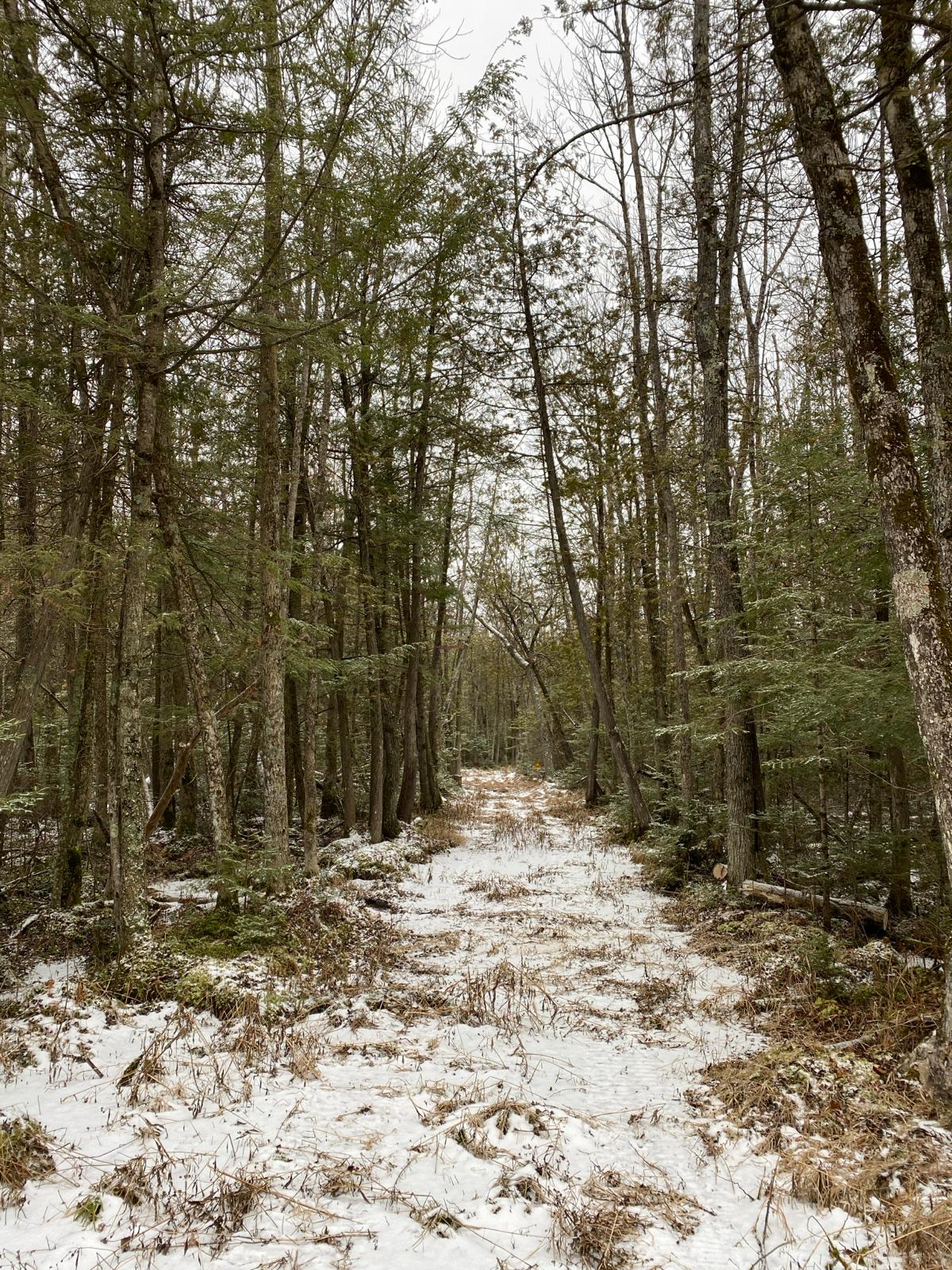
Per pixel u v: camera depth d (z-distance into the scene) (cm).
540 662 2997
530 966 698
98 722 995
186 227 726
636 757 1831
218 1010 562
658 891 1034
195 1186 329
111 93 629
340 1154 365
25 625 1014
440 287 956
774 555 775
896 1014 514
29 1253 282
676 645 1306
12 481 693
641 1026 558
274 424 886
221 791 774
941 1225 304
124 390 738
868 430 426
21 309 591
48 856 1009
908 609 411
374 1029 543
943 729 395
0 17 549
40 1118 398
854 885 812
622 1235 307
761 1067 465
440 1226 308
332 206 667
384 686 1515
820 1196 334
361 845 1310
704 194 986
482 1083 449
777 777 995
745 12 460
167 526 736
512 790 3080
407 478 1572
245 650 927
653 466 1353
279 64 634
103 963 656
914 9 442
